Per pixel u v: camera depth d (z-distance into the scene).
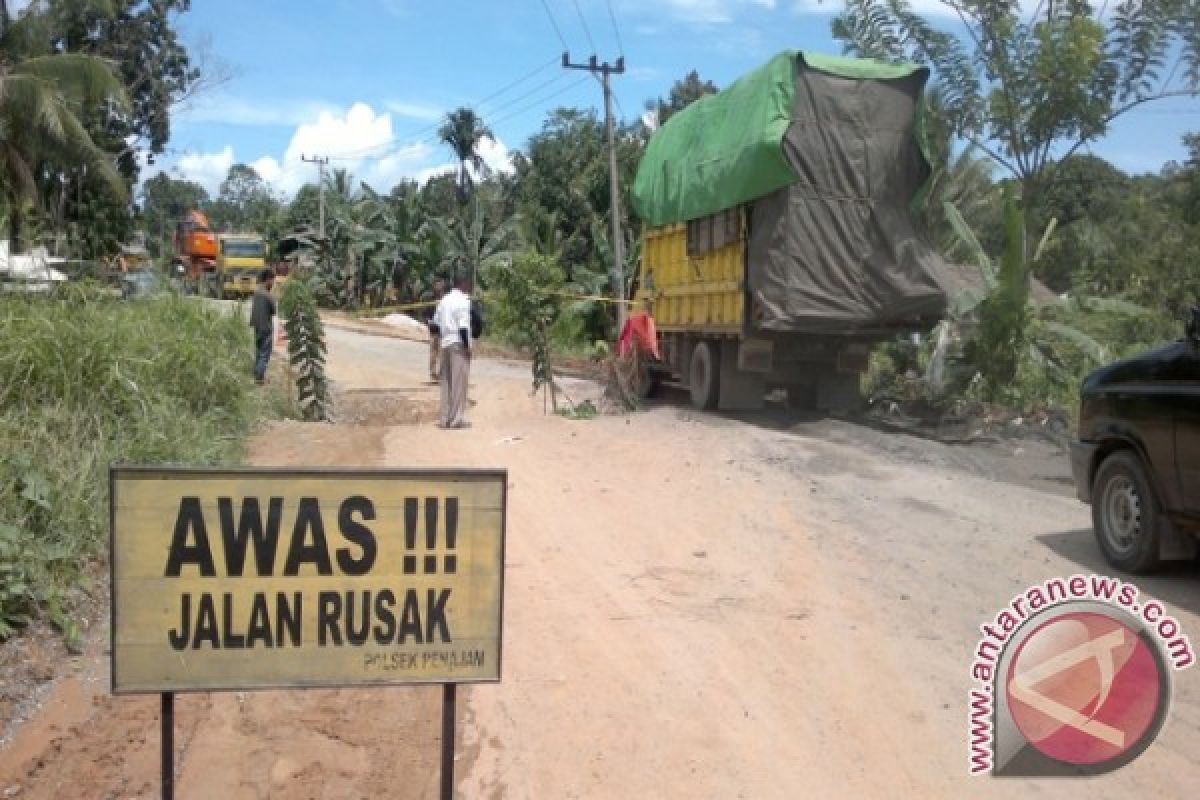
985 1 15.70
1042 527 8.27
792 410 14.80
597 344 27.33
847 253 12.54
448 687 3.58
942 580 6.91
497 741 4.78
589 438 12.03
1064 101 15.56
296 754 4.66
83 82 23.67
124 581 3.36
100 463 7.30
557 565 7.21
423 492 3.51
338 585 3.48
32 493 6.36
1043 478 10.38
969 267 18.06
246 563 3.42
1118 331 16.83
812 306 12.45
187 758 4.59
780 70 12.35
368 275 44.50
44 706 5.03
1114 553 7.16
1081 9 15.72
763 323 12.64
